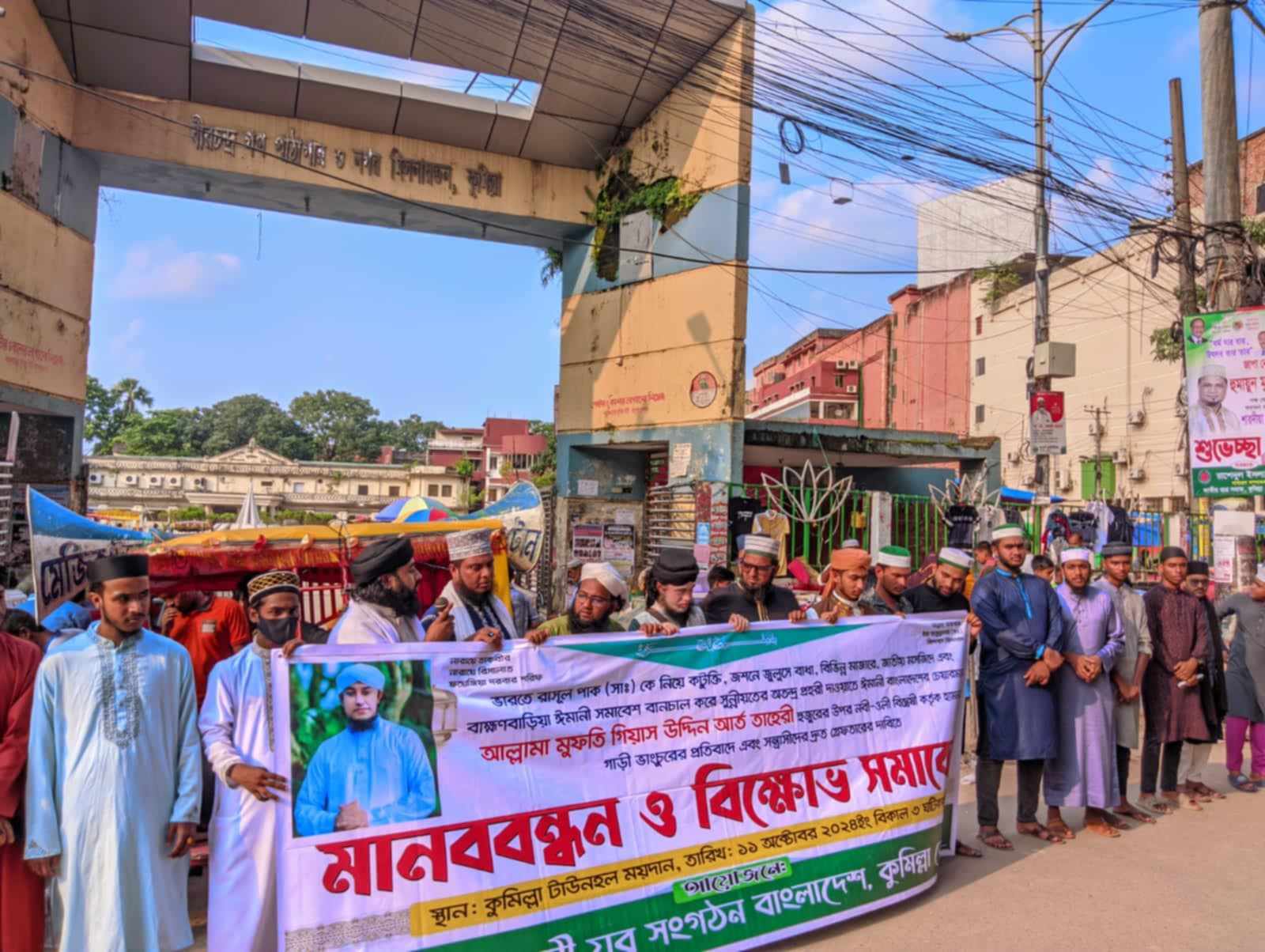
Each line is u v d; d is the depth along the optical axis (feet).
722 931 13.44
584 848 12.75
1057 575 32.71
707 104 49.03
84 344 47.96
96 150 47.32
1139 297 83.66
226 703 12.05
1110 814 20.15
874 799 15.51
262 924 11.60
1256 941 14.19
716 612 17.39
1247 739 25.03
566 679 13.15
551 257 63.05
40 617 17.72
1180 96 48.60
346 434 341.00
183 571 19.29
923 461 63.16
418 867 11.64
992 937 14.21
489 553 15.57
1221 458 32.04
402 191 53.36
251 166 50.26
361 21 47.32
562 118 53.98
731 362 47.24
